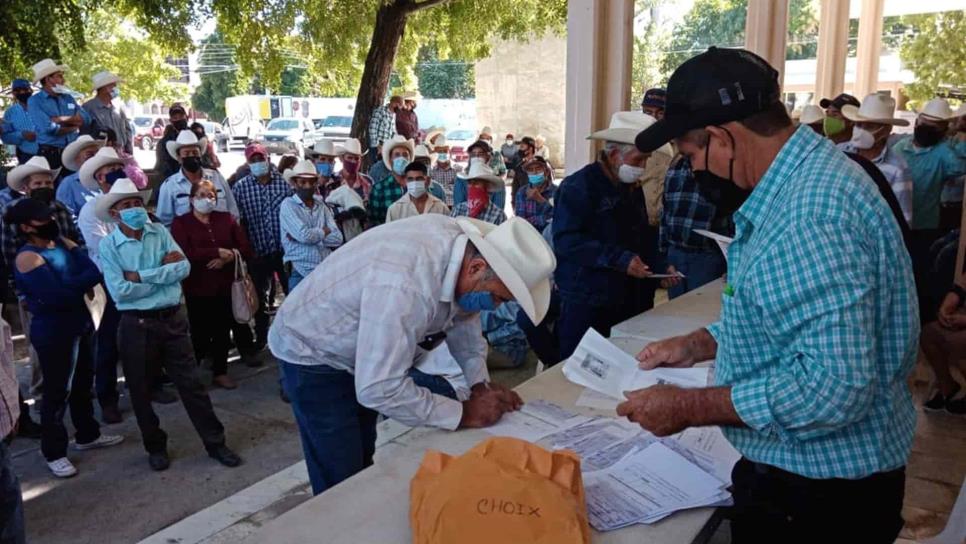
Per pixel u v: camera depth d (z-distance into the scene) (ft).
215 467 13.07
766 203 3.97
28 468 13.04
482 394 6.50
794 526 4.28
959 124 16.01
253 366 18.61
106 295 14.85
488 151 25.72
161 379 16.44
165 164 28.27
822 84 26.66
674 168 14.16
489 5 40.98
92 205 15.67
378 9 33.63
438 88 107.86
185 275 12.64
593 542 4.58
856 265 3.59
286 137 89.56
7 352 7.77
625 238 10.85
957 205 15.47
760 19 19.49
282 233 17.22
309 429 7.09
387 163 20.92
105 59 80.64
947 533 7.80
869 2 28.30
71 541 10.70
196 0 33.91
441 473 4.61
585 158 15.99
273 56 37.04
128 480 12.58
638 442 5.95
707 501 5.00
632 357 7.37
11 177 14.96
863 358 3.54
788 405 3.74
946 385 12.42
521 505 4.16
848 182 3.78
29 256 12.06
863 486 4.12
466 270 6.13
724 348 4.36
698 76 4.10
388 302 5.77
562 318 11.29
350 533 4.68
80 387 13.41
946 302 11.39
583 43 15.47
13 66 31.63
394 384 5.79
